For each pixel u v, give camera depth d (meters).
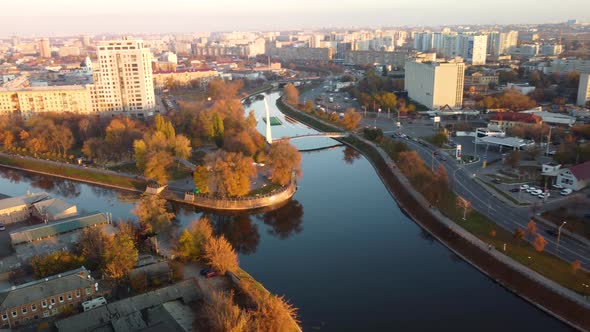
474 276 198.00
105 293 169.88
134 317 151.88
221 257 188.50
